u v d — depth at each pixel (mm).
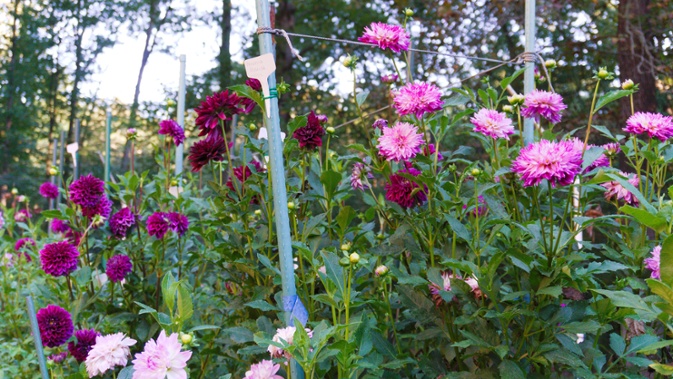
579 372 1820
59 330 2676
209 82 18031
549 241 1935
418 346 2383
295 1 15852
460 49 9383
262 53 2104
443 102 2232
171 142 3535
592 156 1834
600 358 2010
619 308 1972
